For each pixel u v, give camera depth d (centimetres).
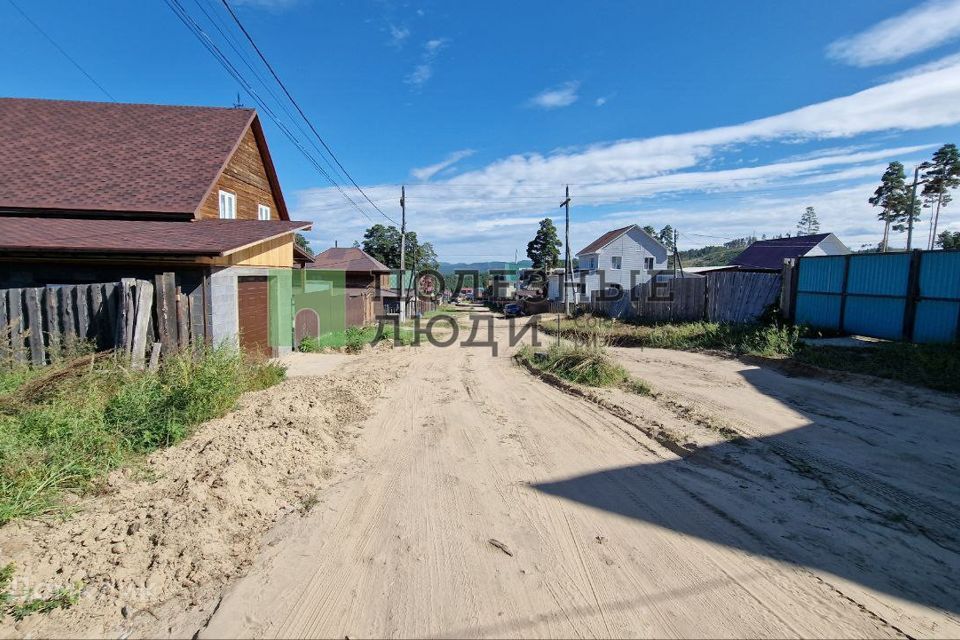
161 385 552
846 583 294
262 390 711
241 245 792
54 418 431
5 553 290
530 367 1090
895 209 4391
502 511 389
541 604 276
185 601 275
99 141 1255
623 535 352
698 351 1230
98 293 685
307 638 249
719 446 534
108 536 314
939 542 339
